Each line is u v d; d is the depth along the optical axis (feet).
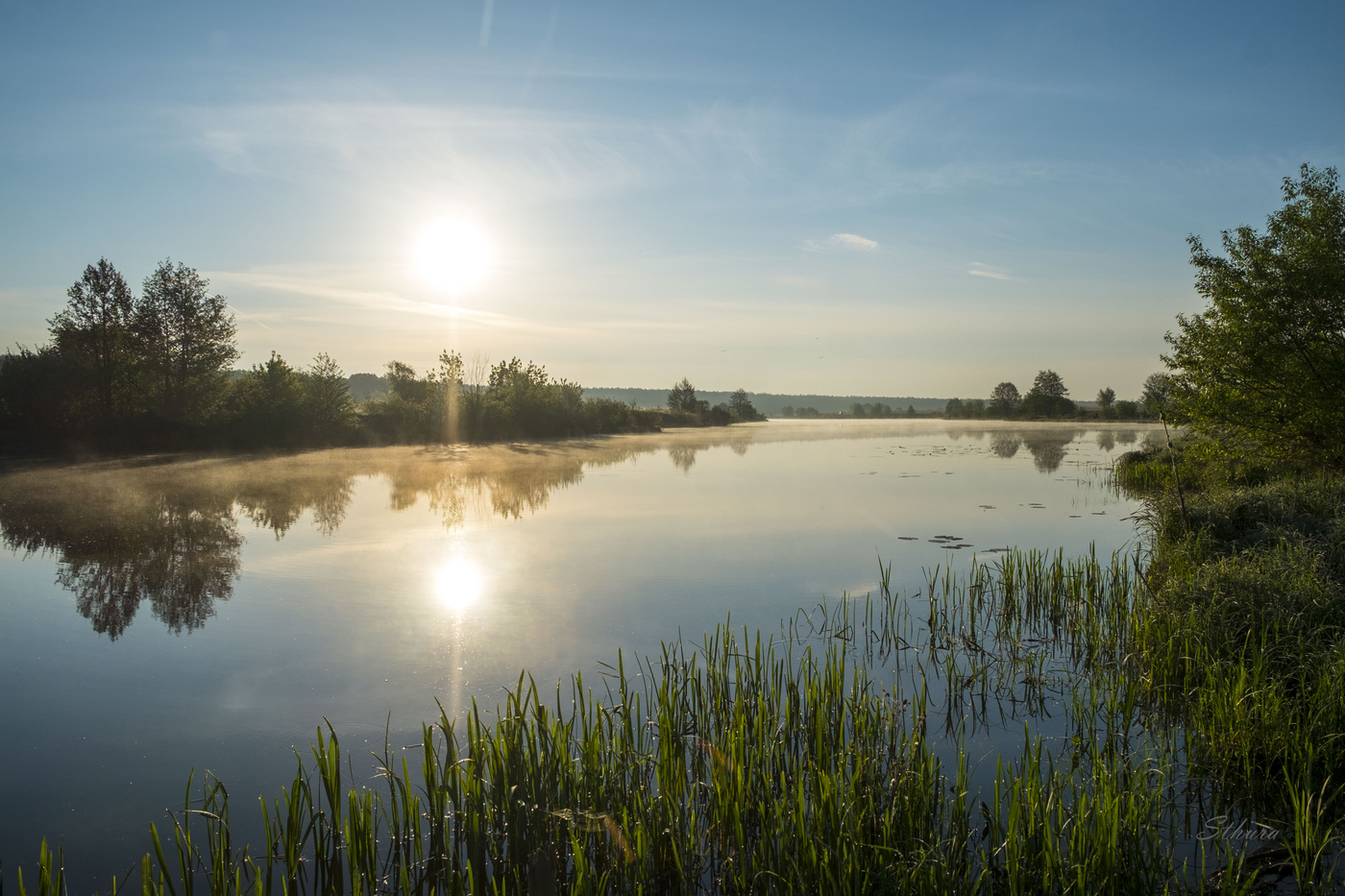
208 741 18.13
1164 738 17.62
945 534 43.52
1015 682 21.58
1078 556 37.06
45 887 11.07
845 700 18.58
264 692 20.89
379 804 13.98
